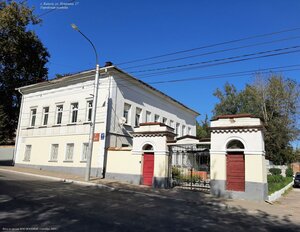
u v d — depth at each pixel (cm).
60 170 2403
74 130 2397
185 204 1256
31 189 1325
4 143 3397
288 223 968
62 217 802
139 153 1883
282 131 3938
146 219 863
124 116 2397
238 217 1023
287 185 2516
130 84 2470
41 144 2638
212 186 1515
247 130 1473
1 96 3241
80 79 2445
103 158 2095
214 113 5409
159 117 2967
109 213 908
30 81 3391
